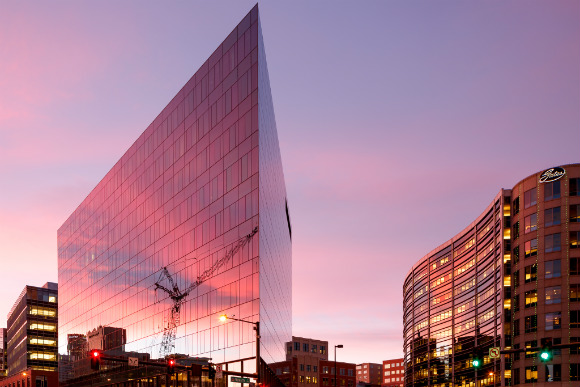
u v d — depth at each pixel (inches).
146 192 3403.1
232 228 2534.5
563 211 4121.6
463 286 5570.9
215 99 2775.6
